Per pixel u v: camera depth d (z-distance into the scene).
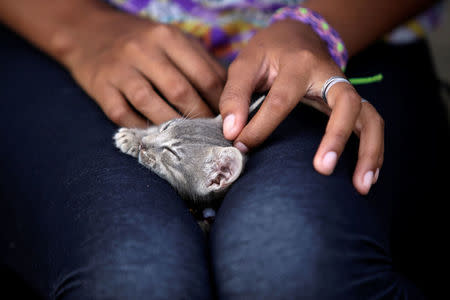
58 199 0.68
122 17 0.86
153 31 0.78
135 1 0.90
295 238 0.60
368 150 0.66
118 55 0.79
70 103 0.80
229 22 0.87
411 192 0.78
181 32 0.80
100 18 0.87
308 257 0.59
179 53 0.77
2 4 0.89
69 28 0.86
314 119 0.73
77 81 0.82
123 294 0.59
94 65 0.80
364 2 0.81
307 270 0.59
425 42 0.93
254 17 0.87
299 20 0.77
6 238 0.82
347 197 0.63
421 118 0.82
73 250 0.63
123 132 0.75
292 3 0.86
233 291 0.60
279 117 0.68
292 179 0.64
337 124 0.64
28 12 0.88
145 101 0.74
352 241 0.61
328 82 0.68
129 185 0.67
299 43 0.72
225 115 0.69
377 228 0.63
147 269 0.60
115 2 0.91
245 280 0.60
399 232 0.77
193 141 0.81
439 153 0.86
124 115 0.76
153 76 0.76
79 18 0.87
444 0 0.94
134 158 0.74
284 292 0.59
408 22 0.89
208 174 0.80
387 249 0.64
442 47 1.43
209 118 0.82
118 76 0.76
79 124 0.77
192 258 0.62
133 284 0.59
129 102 0.77
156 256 0.61
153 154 0.78
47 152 0.74
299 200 0.62
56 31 0.86
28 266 0.78
